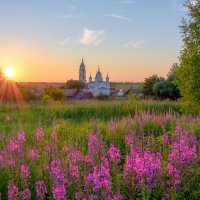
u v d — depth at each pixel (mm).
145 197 6430
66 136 13086
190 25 26719
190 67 26047
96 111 24500
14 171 8125
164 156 8836
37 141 10688
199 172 7383
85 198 6266
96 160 8344
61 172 7102
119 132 13031
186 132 9891
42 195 7074
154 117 15008
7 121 20156
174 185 6680
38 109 25516
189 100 25797
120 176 7539
